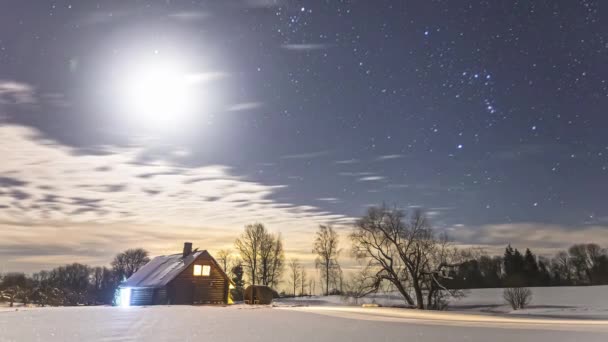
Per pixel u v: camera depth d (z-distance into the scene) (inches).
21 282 2886.3
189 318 732.0
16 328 536.7
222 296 1926.7
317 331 561.6
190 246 2116.1
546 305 2257.6
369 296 2022.6
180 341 433.7
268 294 1859.0
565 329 673.0
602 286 3437.5
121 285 2284.7
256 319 746.8
